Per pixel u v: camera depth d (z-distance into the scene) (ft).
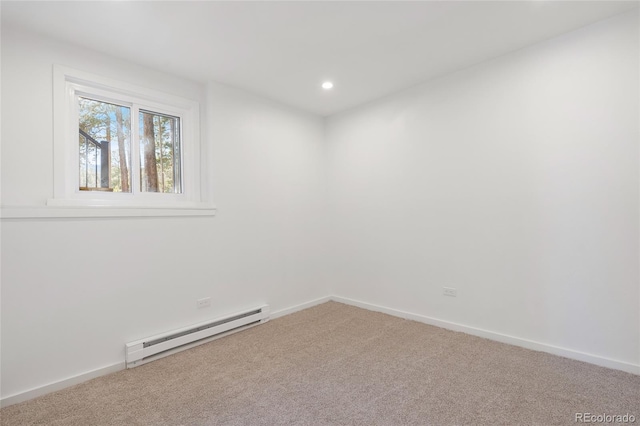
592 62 7.04
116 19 6.43
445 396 6.06
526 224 8.05
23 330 6.26
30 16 6.26
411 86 10.25
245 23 6.68
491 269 8.68
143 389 6.50
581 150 7.22
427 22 6.81
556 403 5.75
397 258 10.84
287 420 5.46
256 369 7.25
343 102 11.54
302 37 7.30
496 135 8.51
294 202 11.78
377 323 10.16
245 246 10.18
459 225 9.29
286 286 11.39
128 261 7.67
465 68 9.05
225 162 9.73
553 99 7.59
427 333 9.23
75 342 6.86
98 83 7.65
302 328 9.86
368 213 11.68
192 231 8.89
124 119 8.34
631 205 6.64
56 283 6.65
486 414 5.50
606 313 6.96
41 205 6.77
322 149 12.96
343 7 6.22
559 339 7.60
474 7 6.32
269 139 11.02
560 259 7.55
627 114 6.66
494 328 8.65
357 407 5.78
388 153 11.02
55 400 6.16
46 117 6.89
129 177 8.39
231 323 9.37
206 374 7.06
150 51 7.76
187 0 5.87
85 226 7.05
